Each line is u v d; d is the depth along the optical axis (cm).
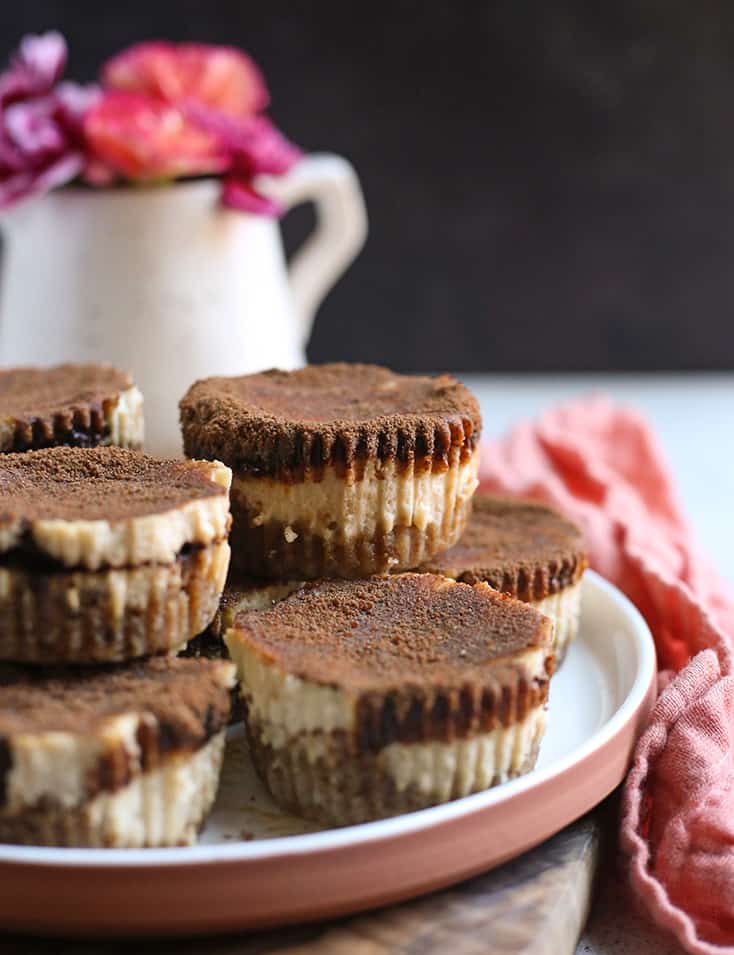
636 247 100
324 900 45
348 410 54
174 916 45
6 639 48
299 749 48
